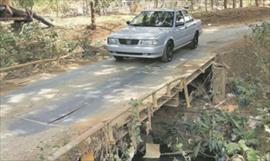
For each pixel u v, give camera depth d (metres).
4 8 17.59
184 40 13.88
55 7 26.59
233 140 10.01
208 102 12.47
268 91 12.35
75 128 7.53
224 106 12.05
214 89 12.66
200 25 15.61
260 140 9.60
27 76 11.80
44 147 6.72
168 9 13.64
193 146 10.23
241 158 9.16
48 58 13.68
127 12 28.89
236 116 10.87
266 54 14.47
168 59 12.80
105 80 10.98
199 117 11.23
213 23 23.52
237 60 14.41
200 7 32.16
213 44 16.14
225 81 12.99
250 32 18.78
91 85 10.51
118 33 12.55
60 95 9.73
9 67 11.46
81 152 6.59
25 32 16.03
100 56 14.38
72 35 18.03
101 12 27.08
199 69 11.75
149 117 8.36
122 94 9.60
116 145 7.70
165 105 10.13
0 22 18.69
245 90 12.50
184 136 10.66
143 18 13.45
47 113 8.45
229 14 26.06
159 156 9.98
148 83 10.49
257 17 25.28
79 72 12.09
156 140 10.84
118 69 12.23
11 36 15.00
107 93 9.73
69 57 13.98
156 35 12.06
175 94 9.84
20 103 9.20
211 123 10.75
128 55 12.34
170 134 10.88
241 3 31.44
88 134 6.48
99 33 19.64
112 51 12.58
